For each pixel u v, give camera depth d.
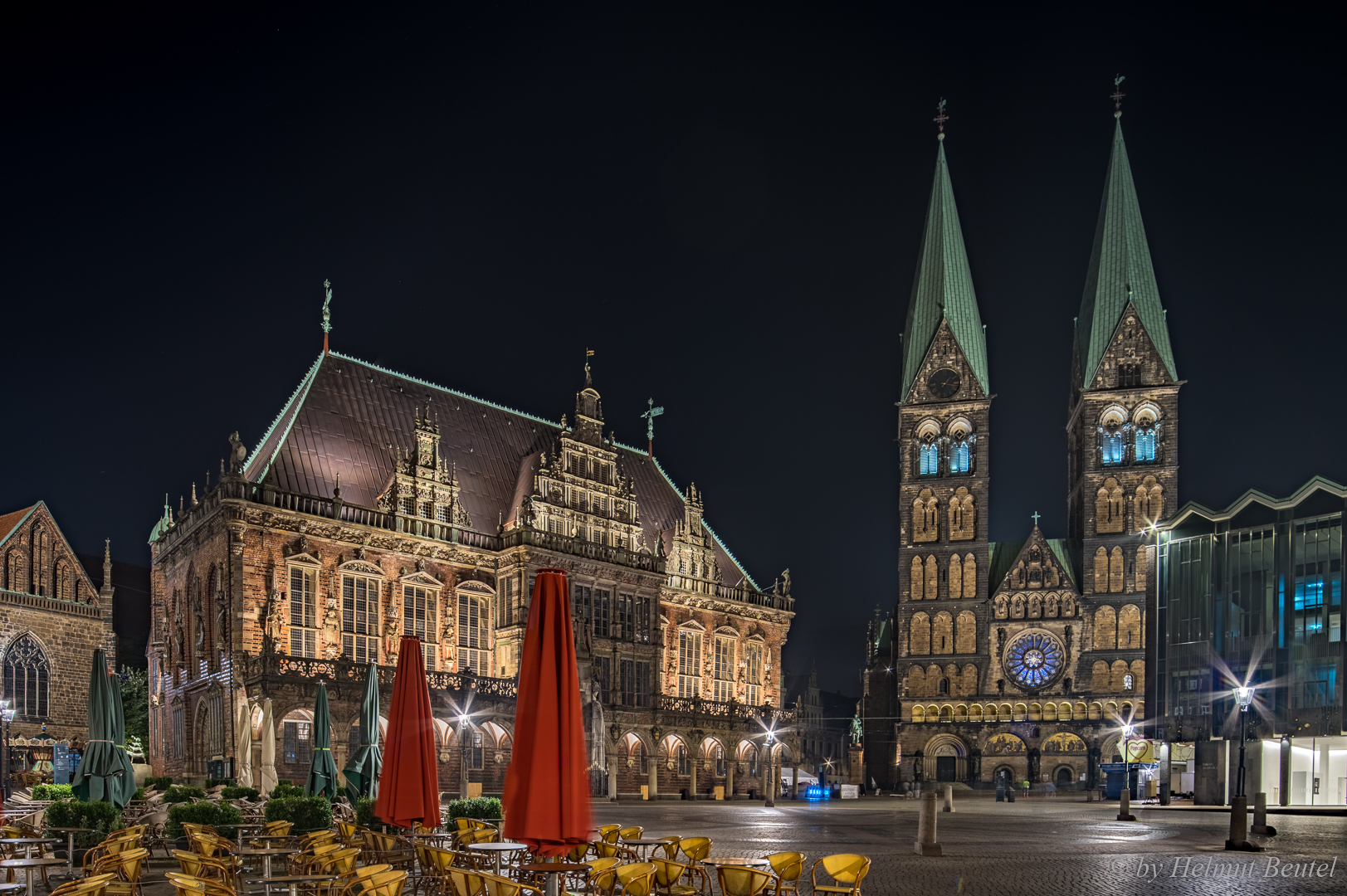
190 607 79.06
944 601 130.50
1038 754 125.31
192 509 78.69
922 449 134.38
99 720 35.47
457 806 34.94
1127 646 125.94
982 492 131.50
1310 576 75.56
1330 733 72.19
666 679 99.69
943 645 129.75
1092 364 131.62
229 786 53.38
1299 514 76.88
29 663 83.44
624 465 107.88
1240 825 36.50
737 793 102.88
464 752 74.56
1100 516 129.12
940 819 58.59
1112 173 135.25
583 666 88.00
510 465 95.00
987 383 134.75
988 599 130.12
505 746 81.94
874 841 40.56
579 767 19.12
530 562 85.38
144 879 28.69
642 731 93.69
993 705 127.38
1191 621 83.50
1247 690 51.72
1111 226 134.25
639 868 19.89
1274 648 76.94
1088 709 125.50
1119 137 135.62
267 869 24.39
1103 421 130.75
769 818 57.81
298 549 75.06
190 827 27.34
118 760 35.44
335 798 44.84
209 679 73.94
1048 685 126.81
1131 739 121.25
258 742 68.62
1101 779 121.19
